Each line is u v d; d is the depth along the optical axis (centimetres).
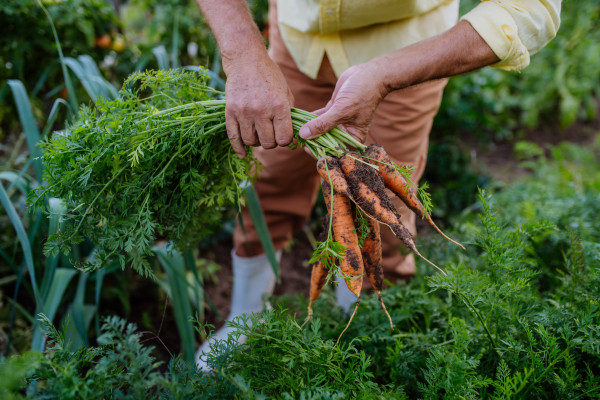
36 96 227
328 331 132
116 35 240
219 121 117
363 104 109
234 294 198
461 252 176
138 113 112
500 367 104
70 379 83
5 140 242
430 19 144
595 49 410
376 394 96
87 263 107
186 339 154
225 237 252
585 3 427
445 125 339
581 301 121
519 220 191
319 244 100
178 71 120
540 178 279
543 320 115
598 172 289
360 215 112
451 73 117
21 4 193
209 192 133
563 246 175
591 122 418
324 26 141
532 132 398
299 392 97
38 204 109
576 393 106
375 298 142
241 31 111
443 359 100
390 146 162
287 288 232
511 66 121
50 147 110
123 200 109
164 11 252
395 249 172
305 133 108
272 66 111
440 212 278
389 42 143
